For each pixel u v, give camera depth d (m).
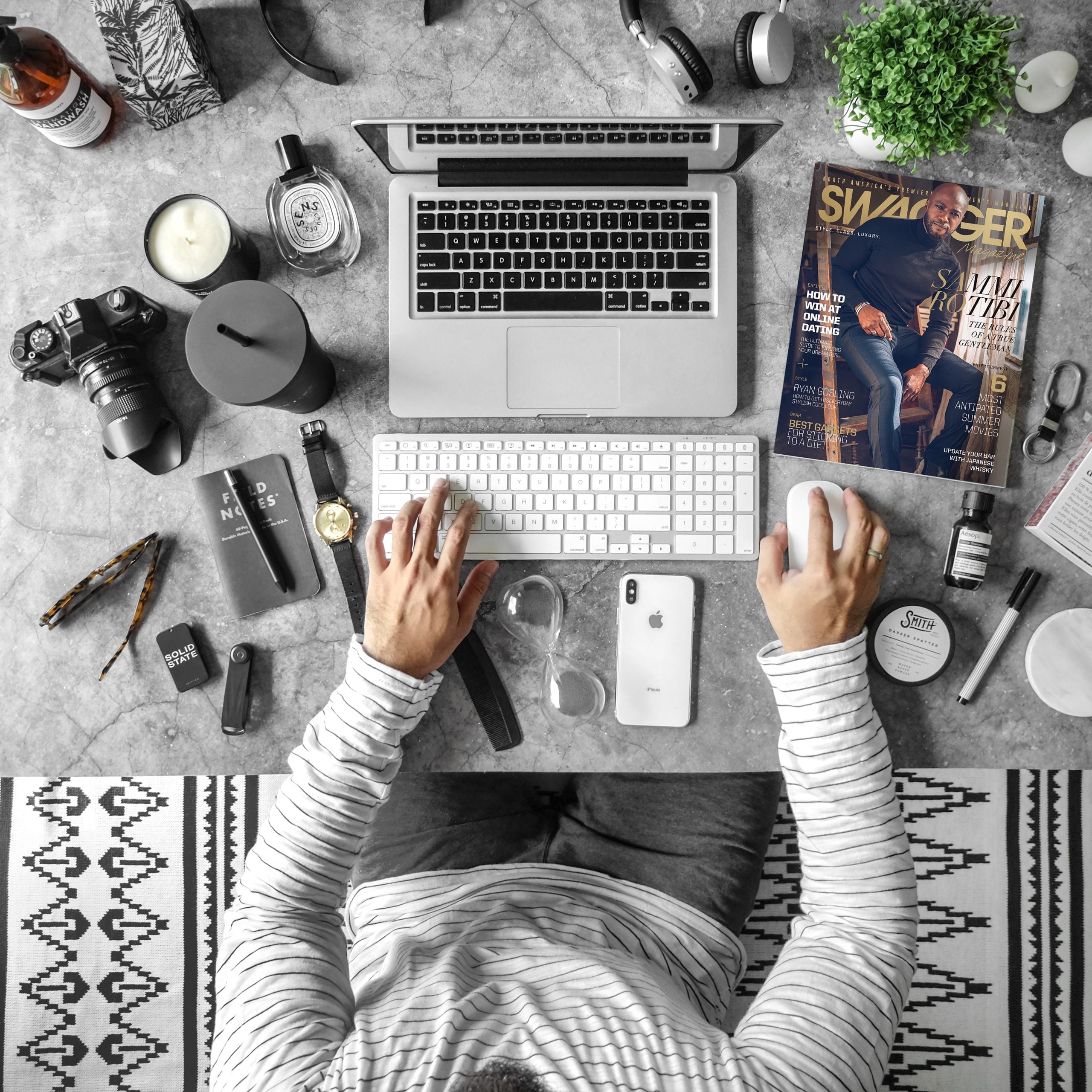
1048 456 1.02
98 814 1.47
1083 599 1.01
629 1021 0.81
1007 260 1.02
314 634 1.01
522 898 1.05
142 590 1.01
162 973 1.46
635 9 0.99
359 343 1.03
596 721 1.00
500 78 1.03
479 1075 0.73
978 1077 1.42
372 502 1.02
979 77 0.87
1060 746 1.00
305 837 0.87
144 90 0.96
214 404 1.02
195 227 0.96
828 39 1.02
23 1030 1.46
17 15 1.03
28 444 1.02
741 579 1.01
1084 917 1.43
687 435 1.02
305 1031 0.79
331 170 1.03
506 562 1.02
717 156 1.00
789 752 0.92
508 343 1.01
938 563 1.01
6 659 1.01
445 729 1.00
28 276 1.03
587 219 1.00
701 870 1.12
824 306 1.02
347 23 1.03
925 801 1.44
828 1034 0.79
